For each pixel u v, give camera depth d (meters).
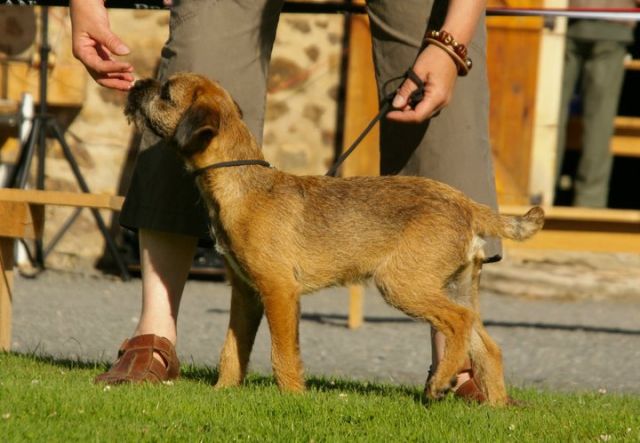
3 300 11.50
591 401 9.73
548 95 20.25
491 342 9.10
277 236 8.84
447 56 8.84
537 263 21.08
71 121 20.66
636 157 22.69
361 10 11.21
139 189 9.56
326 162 20.78
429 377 9.52
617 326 17.36
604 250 17.58
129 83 9.41
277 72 20.70
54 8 20.31
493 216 8.94
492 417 8.17
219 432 7.38
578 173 20.36
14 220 11.08
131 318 15.79
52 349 12.83
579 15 13.42
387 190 8.99
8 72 20.38
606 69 19.95
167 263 9.62
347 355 13.95
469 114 9.45
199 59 9.35
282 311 8.83
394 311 18.34
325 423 7.71
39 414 7.61
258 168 9.03
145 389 8.59
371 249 8.90
